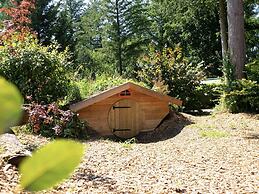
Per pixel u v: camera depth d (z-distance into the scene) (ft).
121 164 18.62
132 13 101.96
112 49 101.96
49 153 0.91
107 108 31.45
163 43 99.96
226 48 49.39
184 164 19.62
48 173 0.91
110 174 15.85
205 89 47.62
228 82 39.37
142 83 40.04
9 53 27.81
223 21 49.26
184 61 47.11
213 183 15.79
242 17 39.68
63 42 84.79
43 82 28.37
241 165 19.65
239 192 14.42
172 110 36.60
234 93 38.06
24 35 28.22
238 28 39.47
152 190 13.82
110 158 19.97
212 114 39.83
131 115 32.19
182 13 57.52
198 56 89.25
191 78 46.03
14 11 26.30
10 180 11.17
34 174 0.91
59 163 0.91
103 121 31.35
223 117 37.14
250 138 27.40
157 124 32.94
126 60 101.76
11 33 26.07
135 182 14.92
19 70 27.53
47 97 28.45
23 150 15.08
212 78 84.07
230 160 20.81
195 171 18.06
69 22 88.38
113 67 101.40
